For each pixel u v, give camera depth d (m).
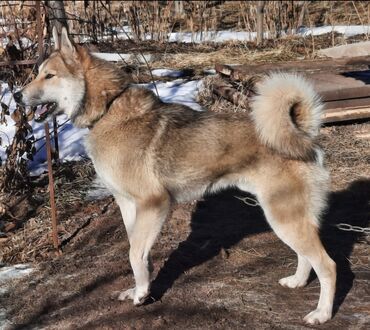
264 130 3.67
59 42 4.20
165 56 10.07
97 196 5.75
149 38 11.52
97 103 4.00
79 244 4.91
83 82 4.02
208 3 14.33
